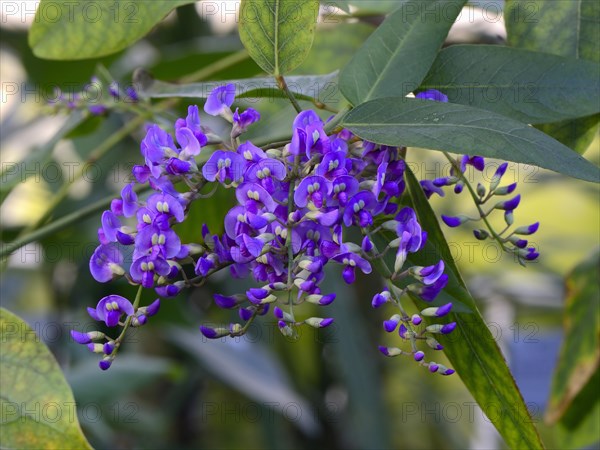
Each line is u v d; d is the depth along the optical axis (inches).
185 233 21.2
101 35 19.2
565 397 22.3
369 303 31.5
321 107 18.1
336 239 16.0
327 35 22.7
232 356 30.9
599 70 17.6
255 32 17.3
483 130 15.7
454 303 17.2
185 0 19.1
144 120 22.9
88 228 31.4
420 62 17.5
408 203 18.2
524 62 17.8
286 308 31.3
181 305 29.2
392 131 16.0
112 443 32.8
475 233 17.6
